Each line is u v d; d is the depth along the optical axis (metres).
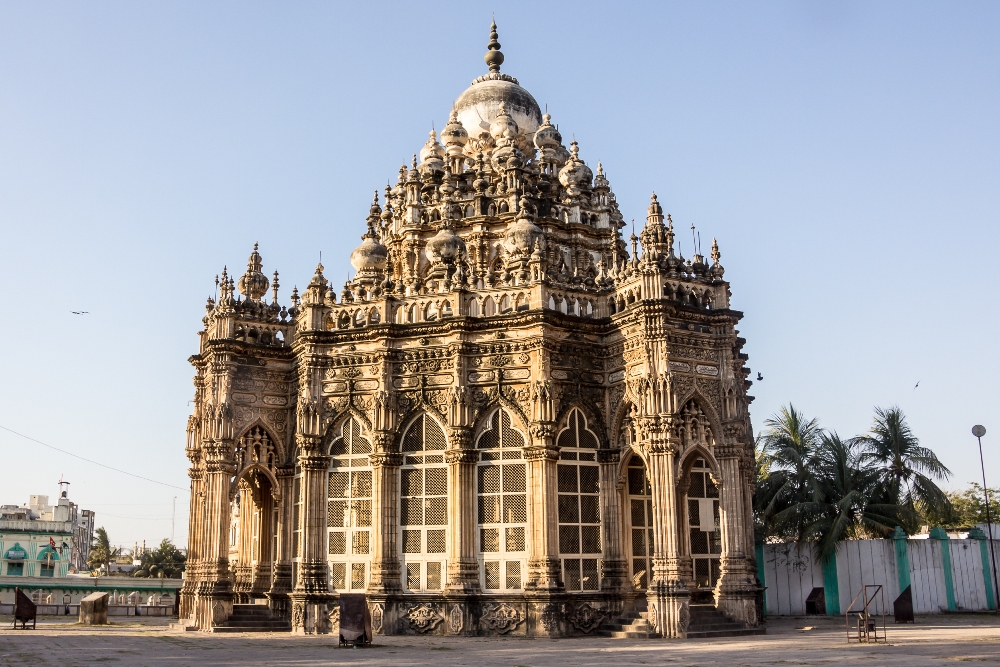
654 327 35.69
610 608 36.16
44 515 128.50
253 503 45.06
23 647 29.20
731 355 36.84
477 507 36.94
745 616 34.50
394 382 38.78
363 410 39.06
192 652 26.95
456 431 37.00
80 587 74.00
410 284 44.66
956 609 46.72
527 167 50.41
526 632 34.75
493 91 55.12
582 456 37.56
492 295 39.06
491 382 37.62
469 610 35.41
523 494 36.66
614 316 37.75
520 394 37.41
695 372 36.31
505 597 35.34
